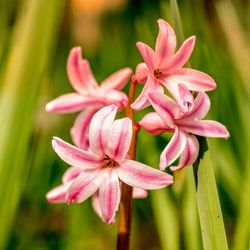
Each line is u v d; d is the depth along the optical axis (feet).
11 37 1.12
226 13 1.44
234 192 1.34
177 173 1.18
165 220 1.25
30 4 1.08
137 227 1.62
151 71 0.91
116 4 2.06
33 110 1.07
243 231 1.15
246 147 1.34
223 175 1.35
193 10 1.43
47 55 1.08
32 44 1.07
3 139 1.06
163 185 0.87
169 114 0.89
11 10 1.29
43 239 1.51
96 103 1.00
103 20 2.10
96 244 1.52
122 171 0.89
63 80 1.87
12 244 1.43
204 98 0.91
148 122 0.92
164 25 0.91
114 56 1.90
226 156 1.35
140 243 1.62
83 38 2.12
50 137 1.59
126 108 0.94
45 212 1.55
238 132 1.38
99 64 1.95
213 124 0.91
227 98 1.41
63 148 0.90
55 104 1.00
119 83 1.03
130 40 1.82
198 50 1.36
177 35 0.94
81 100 1.00
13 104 1.06
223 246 0.89
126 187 0.92
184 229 1.22
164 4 1.34
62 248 1.49
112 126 0.89
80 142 1.01
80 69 1.00
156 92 0.88
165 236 1.25
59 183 1.57
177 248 1.24
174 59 0.91
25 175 1.30
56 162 1.58
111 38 2.04
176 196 1.24
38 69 1.07
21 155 1.07
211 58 1.41
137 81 0.94
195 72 0.92
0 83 1.07
